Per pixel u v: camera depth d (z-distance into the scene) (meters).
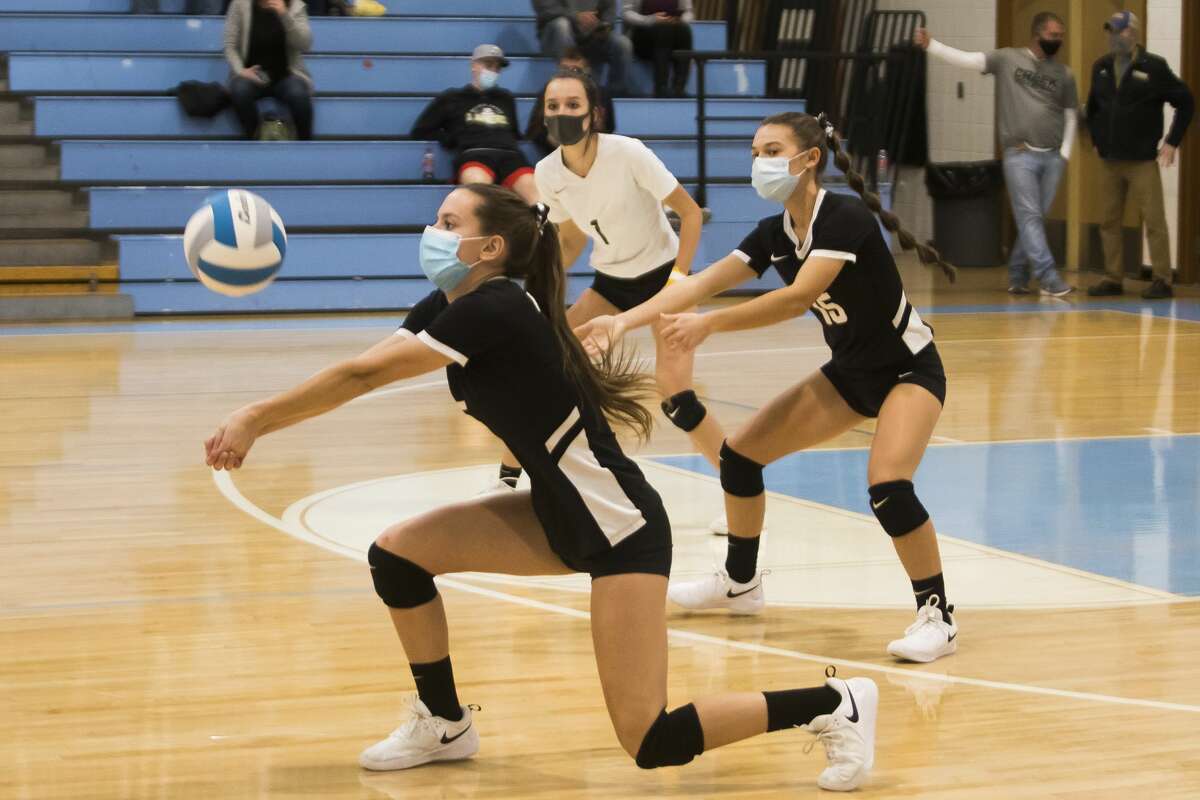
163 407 11.38
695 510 8.51
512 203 4.33
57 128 17.48
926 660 5.84
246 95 17.41
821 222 5.68
